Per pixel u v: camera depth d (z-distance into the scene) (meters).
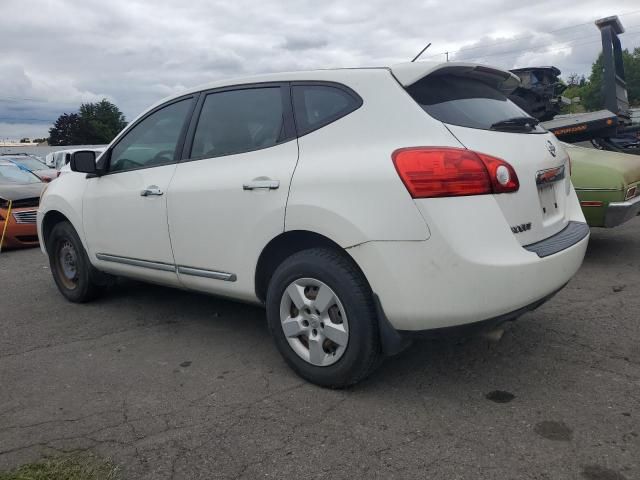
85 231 4.91
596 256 6.24
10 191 9.16
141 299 5.39
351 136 3.15
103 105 87.12
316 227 3.11
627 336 3.91
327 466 2.56
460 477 2.44
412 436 2.78
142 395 3.35
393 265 2.85
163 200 4.04
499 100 3.66
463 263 2.75
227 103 3.88
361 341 3.05
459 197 2.79
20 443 2.86
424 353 3.77
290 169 3.29
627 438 2.68
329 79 3.38
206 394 3.33
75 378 3.64
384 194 2.88
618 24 9.22
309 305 3.24
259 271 3.53
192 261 3.92
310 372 3.31
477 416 2.95
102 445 2.81
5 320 4.96
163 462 2.64
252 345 4.08
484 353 3.73
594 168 5.61
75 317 4.95
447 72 3.33
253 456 2.66
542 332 4.05
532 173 3.19
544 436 2.73
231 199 3.56
